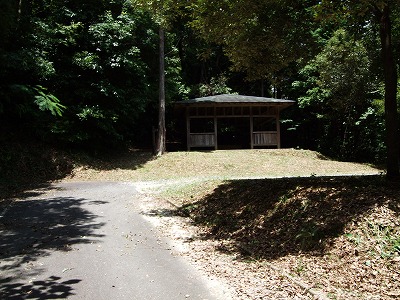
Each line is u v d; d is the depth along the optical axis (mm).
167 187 14617
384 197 6867
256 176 18734
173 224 9047
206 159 22562
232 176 18781
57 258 6359
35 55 17547
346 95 25500
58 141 20406
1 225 8758
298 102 31656
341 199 7367
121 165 21641
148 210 10641
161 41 25047
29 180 17359
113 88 20609
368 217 6316
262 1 8562
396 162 8211
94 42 20516
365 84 23984
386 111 8359
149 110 32219
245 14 8797
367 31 10562
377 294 4566
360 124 28922
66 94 20500
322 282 5074
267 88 41500
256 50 10008
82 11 21172
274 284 5121
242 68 11719
